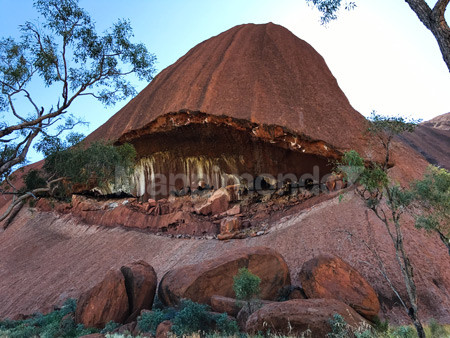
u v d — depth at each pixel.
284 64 35.28
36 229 39.25
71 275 27.28
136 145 33.78
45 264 30.97
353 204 22.91
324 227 22.00
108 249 29.66
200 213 31.19
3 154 16.97
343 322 8.80
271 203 29.08
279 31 42.91
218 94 30.75
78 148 21.28
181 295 14.17
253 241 24.67
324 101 31.12
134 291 15.16
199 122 29.22
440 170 10.20
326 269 13.09
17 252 35.12
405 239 18.31
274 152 29.38
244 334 9.73
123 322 14.45
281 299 14.24
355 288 12.42
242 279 11.90
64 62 15.85
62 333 13.98
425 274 16.05
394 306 14.66
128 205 35.41
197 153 32.31
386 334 9.65
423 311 14.30
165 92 35.25
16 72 15.98
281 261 15.30
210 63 36.72
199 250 25.48
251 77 32.81
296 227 23.80
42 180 21.36
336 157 26.45
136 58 17.08
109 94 17.62
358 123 29.81
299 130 26.67
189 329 10.68
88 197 40.25
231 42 41.41
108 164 21.59
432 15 6.55
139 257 27.09
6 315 24.72
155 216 32.53
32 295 26.22
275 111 28.31
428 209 10.18
